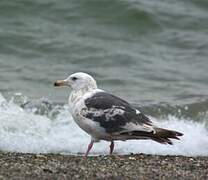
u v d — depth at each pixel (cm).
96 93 1223
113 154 1313
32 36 2403
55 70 2183
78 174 1047
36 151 1362
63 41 2397
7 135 1455
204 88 2091
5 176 1015
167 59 2394
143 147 1414
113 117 1181
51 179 1011
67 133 1501
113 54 2352
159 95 1972
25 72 2122
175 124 1617
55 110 1662
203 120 1688
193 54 2472
